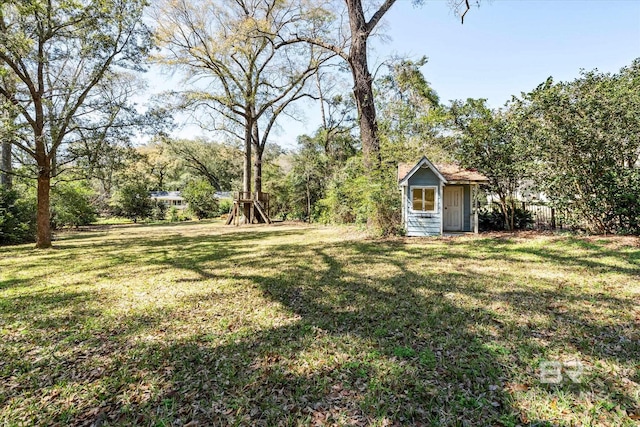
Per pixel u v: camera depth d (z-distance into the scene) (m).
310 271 7.28
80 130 12.85
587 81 9.95
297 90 24.23
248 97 21.61
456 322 4.08
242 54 20.41
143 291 6.09
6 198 14.76
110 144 13.38
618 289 5.16
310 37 17.95
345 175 17.70
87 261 9.44
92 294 5.97
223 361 3.33
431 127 15.46
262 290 5.89
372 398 2.63
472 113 13.50
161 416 2.54
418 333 3.81
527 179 12.38
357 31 13.91
